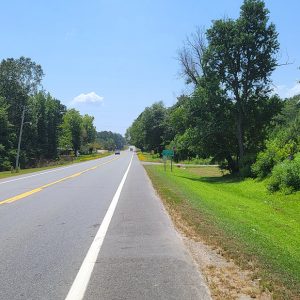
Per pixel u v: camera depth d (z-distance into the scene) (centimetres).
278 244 974
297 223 1576
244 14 4134
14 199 1638
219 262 720
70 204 1490
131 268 687
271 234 1185
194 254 775
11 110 9356
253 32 4128
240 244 841
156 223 1105
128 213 1280
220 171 5281
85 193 1867
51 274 656
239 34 4125
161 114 13338
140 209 1365
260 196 2617
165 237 927
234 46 4119
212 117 4241
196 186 2647
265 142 4178
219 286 599
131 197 1714
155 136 13162
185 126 4822
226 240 877
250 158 3922
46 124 10706
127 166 5169
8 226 1062
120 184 2369
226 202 1958
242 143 4222
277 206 2136
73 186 2234
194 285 604
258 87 4250
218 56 4191
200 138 4347
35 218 1186
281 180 2662
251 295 562
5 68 9431
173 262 721
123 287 595
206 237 911
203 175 4750
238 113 4241
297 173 2609
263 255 759
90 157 11306
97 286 600
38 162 7869
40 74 9781
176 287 595
